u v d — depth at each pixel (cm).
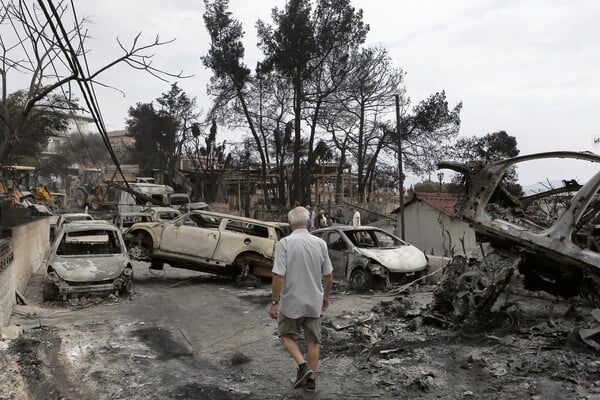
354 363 550
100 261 947
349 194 3988
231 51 3291
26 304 873
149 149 4481
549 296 782
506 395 447
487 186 691
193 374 520
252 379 506
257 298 975
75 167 3562
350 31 3303
